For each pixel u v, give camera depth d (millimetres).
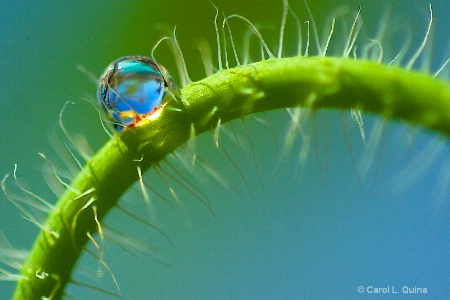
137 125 74
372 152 77
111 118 74
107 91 74
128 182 74
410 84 73
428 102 73
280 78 73
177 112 74
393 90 73
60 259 74
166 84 74
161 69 74
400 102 73
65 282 74
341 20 77
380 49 74
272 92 73
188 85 74
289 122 77
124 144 74
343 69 73
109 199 74
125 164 74
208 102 74
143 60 74
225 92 74
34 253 74
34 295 74
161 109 74
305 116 76
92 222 74
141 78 73
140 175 74
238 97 73
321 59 73
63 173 75
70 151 75
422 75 73
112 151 74
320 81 73
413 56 74
